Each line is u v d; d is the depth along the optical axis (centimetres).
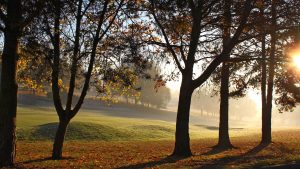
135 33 2094
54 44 1794
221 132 2830
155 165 1719
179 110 2111
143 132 4594
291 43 2173
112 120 5778
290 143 3130
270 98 3186
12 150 1625
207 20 2205
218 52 2334
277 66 2788
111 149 2800
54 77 1978
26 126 4375
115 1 1911
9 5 1537
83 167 1684
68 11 1661
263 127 3206
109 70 1934
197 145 3161
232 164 1675
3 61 1602
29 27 1574
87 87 1997
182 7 1878
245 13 1959
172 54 2130
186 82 2097
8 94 1602
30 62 2052
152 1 1881
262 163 1673
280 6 2053
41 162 1838
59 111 2033
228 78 2805
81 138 3759
